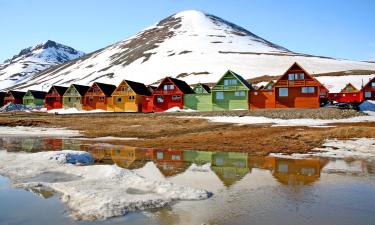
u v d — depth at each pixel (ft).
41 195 40.83
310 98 201.98
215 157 72.95
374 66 511.40
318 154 75.36
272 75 463.83
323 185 46.32
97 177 49.78
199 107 237.45
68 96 301.43
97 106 287.28
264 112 165.68
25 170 55.57
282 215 33.50
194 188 43.06
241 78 228.43
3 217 32.91
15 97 375.04
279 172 55.83
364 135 95.91
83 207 35.60
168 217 32.78
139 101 270.87
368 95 263.29
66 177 50.75
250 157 72.64
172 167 60.59
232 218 32.60
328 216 33.19
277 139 97.81
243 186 45.73
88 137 120.78
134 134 126.93
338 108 170.40
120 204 36.14
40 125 163.12
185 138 109.70
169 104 247.09
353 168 59.00
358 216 33.22
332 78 405.39
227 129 130.41
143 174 54.08
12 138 116.88
